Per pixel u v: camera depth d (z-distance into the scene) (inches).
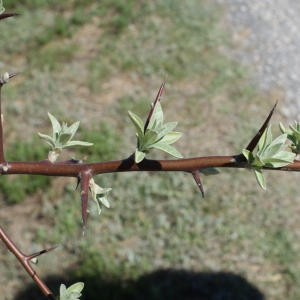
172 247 175.9
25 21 279.7
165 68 245.6
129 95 233.6
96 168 46.2
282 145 44.2
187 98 231.3
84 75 244.2
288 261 171.8
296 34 274.7
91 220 183.5
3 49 262.2
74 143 49.3
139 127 43.0
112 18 280.7
